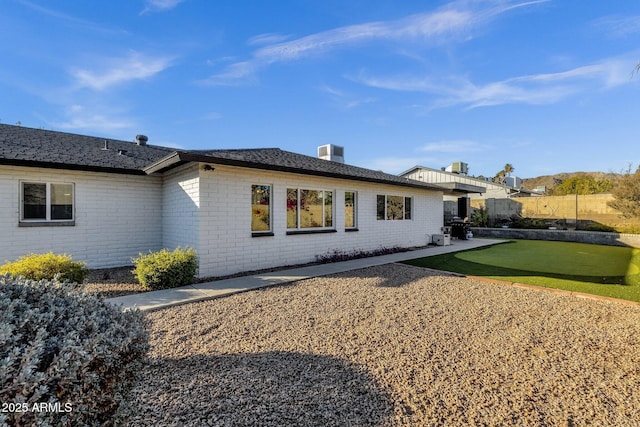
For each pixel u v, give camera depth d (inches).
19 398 51.8
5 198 288.2
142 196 368.2
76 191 326.0
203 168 284.7
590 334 158.2
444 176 1005.2
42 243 306.7
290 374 118.5
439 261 388.5
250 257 319.0
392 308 200.5
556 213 697.6
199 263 283.0
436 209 596.1
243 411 95.7
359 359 131.3
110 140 454.3
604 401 102.3
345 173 398.6
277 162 339.9
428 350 140.4
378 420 92.2
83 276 242.2
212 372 119.4
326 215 399.5
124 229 355.6
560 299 220.7
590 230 647.8
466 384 112.4
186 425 88.7
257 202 330.3
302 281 276.2
